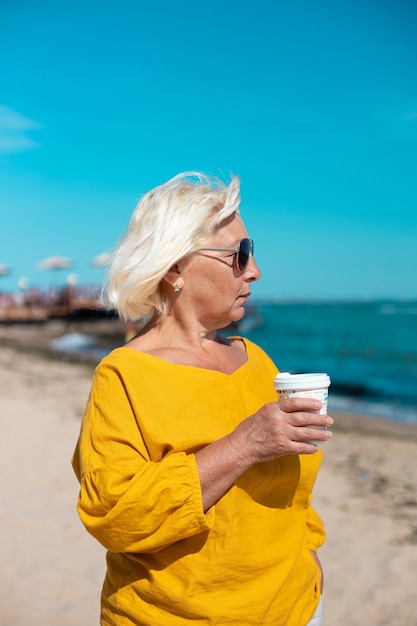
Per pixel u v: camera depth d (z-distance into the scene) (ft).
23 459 23.98
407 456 29.78
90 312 161.99
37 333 147.95
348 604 14.46
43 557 15.62
